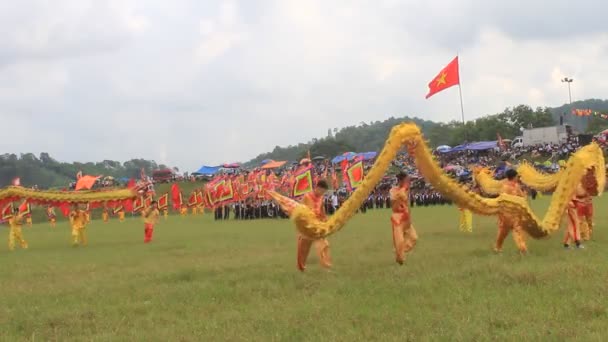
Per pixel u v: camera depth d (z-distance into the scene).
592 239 16.14
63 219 71.31
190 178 97.75
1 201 25.42
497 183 20.09
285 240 22.16
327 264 12.70
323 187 12.71
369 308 8.58
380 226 27.78
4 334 8.31
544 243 15.53
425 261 13.07
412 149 12.83
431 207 46.62
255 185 48.59
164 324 8.54
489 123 118.12
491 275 10.34
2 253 23.38
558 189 14.35
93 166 138.38
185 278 12.84
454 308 8.16
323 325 7.71
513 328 7.05
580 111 76.62
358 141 179.12
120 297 10.78
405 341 6.82
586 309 7.62
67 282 13.32
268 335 7.46
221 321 8.38
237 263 14.92
